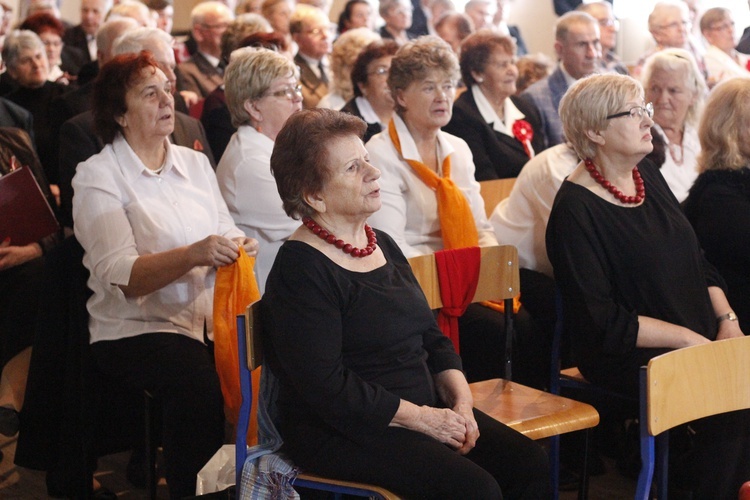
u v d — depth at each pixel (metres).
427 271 2.50
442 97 2.97
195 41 5.87
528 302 3.12
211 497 2.20
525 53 7.23
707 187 2.82
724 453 2.29
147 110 2.59
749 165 2.81
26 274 3.09
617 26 7.16
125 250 2.52
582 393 2.93
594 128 2.51
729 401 1.97
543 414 2.30
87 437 2.59
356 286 1.98
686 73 3.46
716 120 2.81
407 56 2.98
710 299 2.62
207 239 2.43
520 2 7.75
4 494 2.90
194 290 2.63
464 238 2.98
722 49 5.57
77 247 2.58
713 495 2.31
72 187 2.81
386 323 2.00
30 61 4.45
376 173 2.03
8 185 2.80
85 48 6.02
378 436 1.91
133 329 2.56
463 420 1.99
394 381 2.01
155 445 2.56
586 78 2.57
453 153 3.13
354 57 4.41
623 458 3.01
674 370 1.85
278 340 1.92
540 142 4.50
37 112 4.45
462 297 2.54
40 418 2.61
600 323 2.43
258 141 2.91
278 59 2.91
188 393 2.42
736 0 6.54
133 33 3.31
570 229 2.48
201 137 3.25
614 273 2.49
